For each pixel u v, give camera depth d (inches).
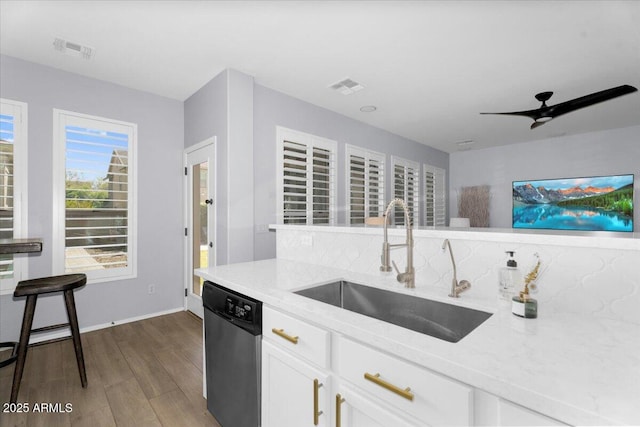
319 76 123.8
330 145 162.9
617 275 37.6
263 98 133.0
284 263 78.7
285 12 83.9
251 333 52.6
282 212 138.4
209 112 125.6
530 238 43.2
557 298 41.8
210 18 86.1
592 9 82.3
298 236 81.7
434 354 29.2
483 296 48.5
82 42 96.8
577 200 216.8
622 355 29.0
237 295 56.8
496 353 29.5
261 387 51.8
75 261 115.5
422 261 56.6
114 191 124.2
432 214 254.2
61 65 110.5
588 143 212.5
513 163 246.8
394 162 211.5
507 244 46.1
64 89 113.6
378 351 34.5
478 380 26.1
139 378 83.8
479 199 262.4
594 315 39.2
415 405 30.9
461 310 45.8
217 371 62.6
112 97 124.8
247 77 121.1
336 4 80.9
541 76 123.9
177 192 142.3
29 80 106.4
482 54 106.5
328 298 60.9
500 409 25.6
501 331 34.8
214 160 122.0
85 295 118.0
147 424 65.9
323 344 40.1
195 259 137.2
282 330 47.1
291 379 45.3
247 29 91.4
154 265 135.0
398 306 53.7
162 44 98.9
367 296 58.6
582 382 24.5
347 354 37.7
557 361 27.9
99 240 121.2
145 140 133.0
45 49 100.0
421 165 242.7
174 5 80.5
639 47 101.7
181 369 88.8
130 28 90.1
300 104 148.5
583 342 31.9
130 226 127.9
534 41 98.4
